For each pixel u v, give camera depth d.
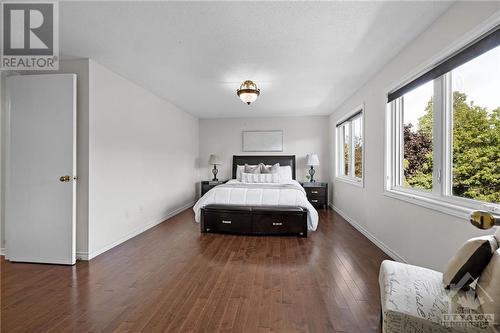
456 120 1.94
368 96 3.44
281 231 3.54
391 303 1.17
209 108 5.22
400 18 1.96
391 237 2.77
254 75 3.24
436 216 2.00
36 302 1.87
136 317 1.68
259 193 3.84
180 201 5.25
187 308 1.79
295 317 1.68
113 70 3.07
